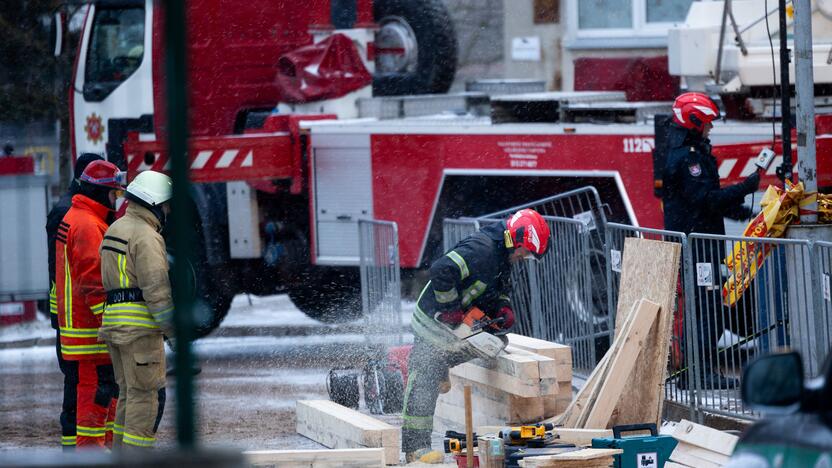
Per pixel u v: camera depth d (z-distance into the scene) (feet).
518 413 76.33
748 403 39.19
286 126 120.67
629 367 71.15
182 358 31.58
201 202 120.98
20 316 135.74
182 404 31.50
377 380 88.58
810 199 77.15
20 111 159.84
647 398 72.38
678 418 80.53
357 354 116.16
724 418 76.18
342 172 117.70
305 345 121.70
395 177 115.03
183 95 31.19
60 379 110.22
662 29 126.62
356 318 125.49
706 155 87.40
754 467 40.22
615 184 106.22
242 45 127.13
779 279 75.72
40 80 160.35
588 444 67.97
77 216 74.33
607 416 70.59
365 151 116.37
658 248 73.97
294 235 122.93
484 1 187.21
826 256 70.59
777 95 100.01
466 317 73.82
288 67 124.26
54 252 77.82
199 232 121.39
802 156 77.10
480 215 113.91
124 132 124.57
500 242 73.87
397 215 115.24
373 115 122.83
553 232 91.76
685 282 78.38
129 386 71.51
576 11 131.13
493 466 64.54
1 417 94.07
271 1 127.13
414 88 134.92
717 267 80.53
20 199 131.85
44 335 132.46
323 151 118.42
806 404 40.09
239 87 127.65
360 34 127.24
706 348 80.23
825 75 97.91
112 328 70.79
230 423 88.48
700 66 103.86
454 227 104.58
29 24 159.74
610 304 85.76
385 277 113.50
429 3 134.82
